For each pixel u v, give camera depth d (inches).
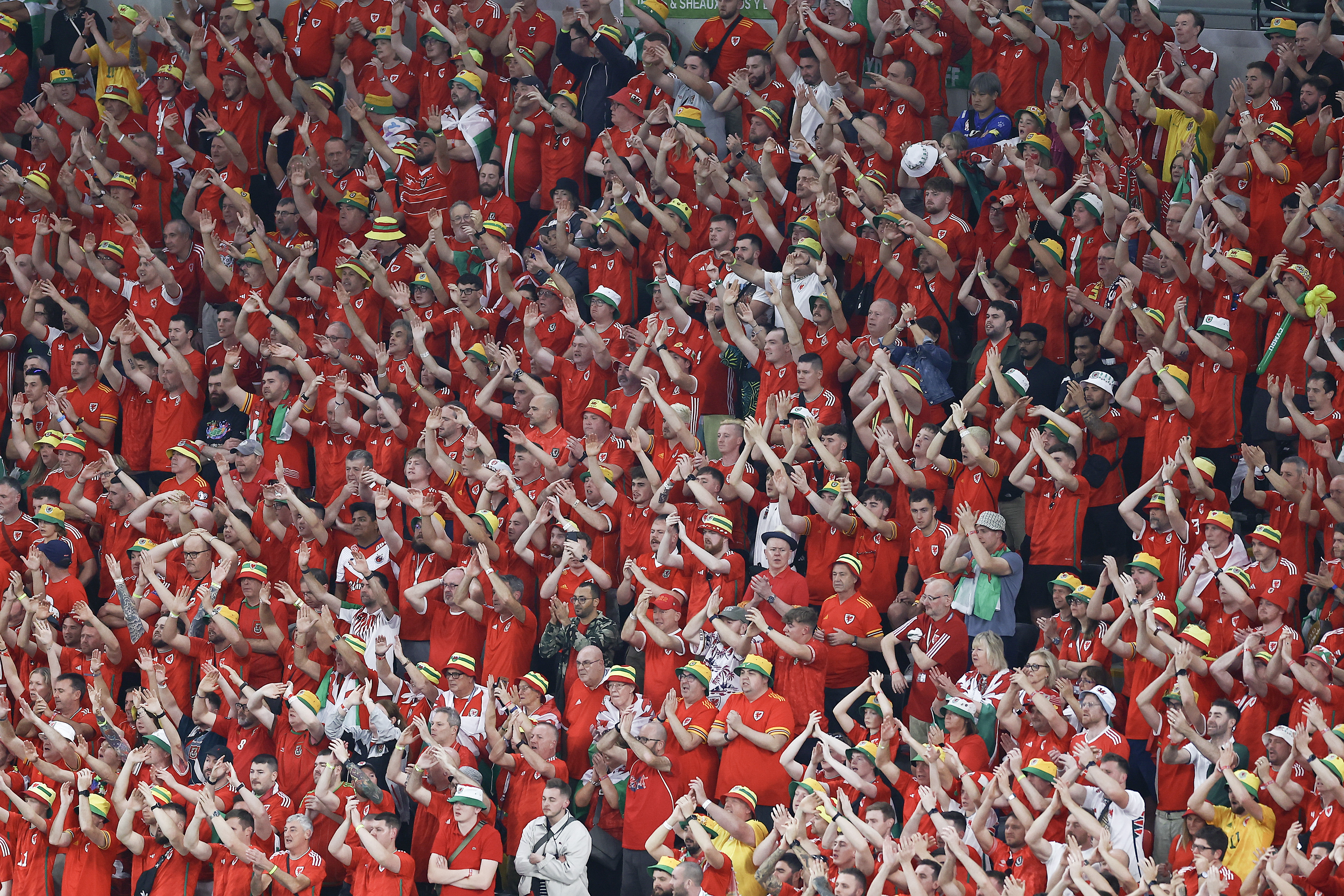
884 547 2012.8
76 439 2455.7
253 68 2687.0
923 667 1888.5
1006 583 1911.9
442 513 2266.2
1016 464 2073.1
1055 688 1759.4
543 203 2564.0
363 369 2466.8
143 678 2174.0
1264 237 2190.0
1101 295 2186.3
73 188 2711.6
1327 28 2235.5
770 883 1705.2
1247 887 1553.9
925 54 2422.5
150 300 2615.7
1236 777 1635.1
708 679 1909.4
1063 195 2245.3
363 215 2571.4
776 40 2472.9
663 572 2106.3
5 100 2834.6
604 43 2534.5
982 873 1600.6
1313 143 2191.2
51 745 2095.2
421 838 1921.8
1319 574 1855.3
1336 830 1621.6
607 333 2367.1
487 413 2358.5
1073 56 2400.3
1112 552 2044.8
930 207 2276.1
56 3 2856.8
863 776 1759.4
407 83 2672.2
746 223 2404.0
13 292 2679.6
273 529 2269.9
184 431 2492.6
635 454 2246.6
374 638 2107.5
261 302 2479.1
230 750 2057.1
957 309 2257.6
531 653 2110.0
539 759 1902.1
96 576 2383.1
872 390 2148.1
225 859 1929.1
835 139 2378.2
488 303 2474.2
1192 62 2349.9
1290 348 2081.7
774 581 1987.0
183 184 2741.1
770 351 2194.9
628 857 1892.2
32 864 1996.8
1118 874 1578.5
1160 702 1785.2
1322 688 1728.6
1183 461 1988.2
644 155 2468.0
